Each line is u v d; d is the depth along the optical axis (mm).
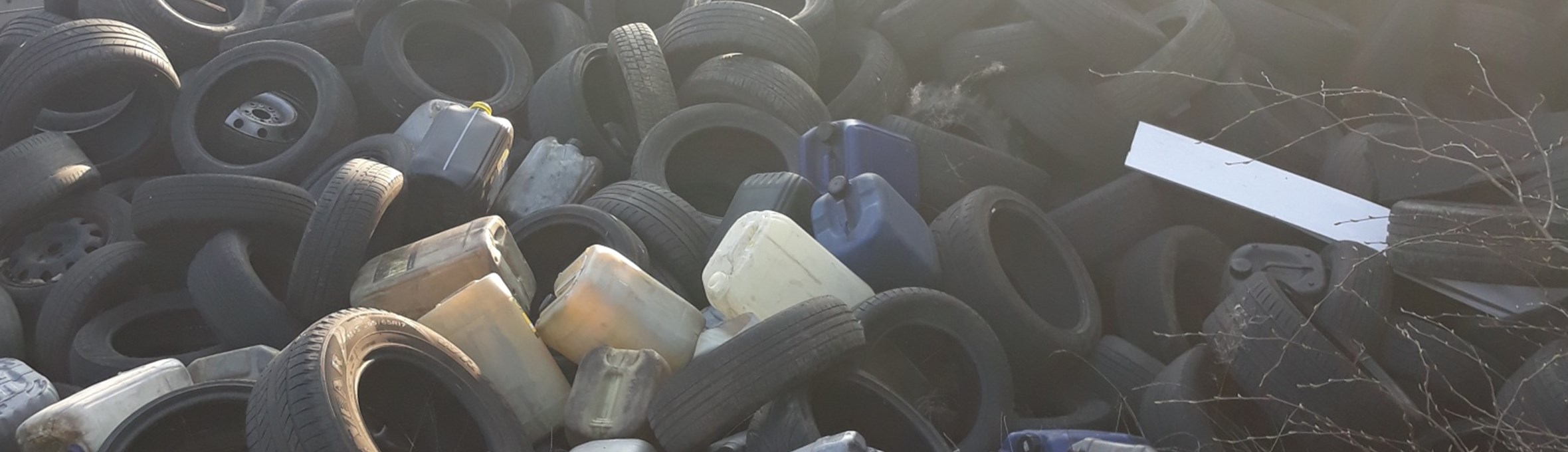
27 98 6129
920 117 6371
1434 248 4738
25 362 5348
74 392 4941
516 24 7559
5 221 5746
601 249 4504
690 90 6328
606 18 7488
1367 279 4871
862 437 3795
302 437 3330
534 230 5277
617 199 5367
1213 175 5711
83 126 6695
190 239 5305
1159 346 5250
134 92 6586
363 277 4891
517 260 5117
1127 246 5719
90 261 5438
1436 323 4773
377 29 6852
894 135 5664
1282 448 4527
